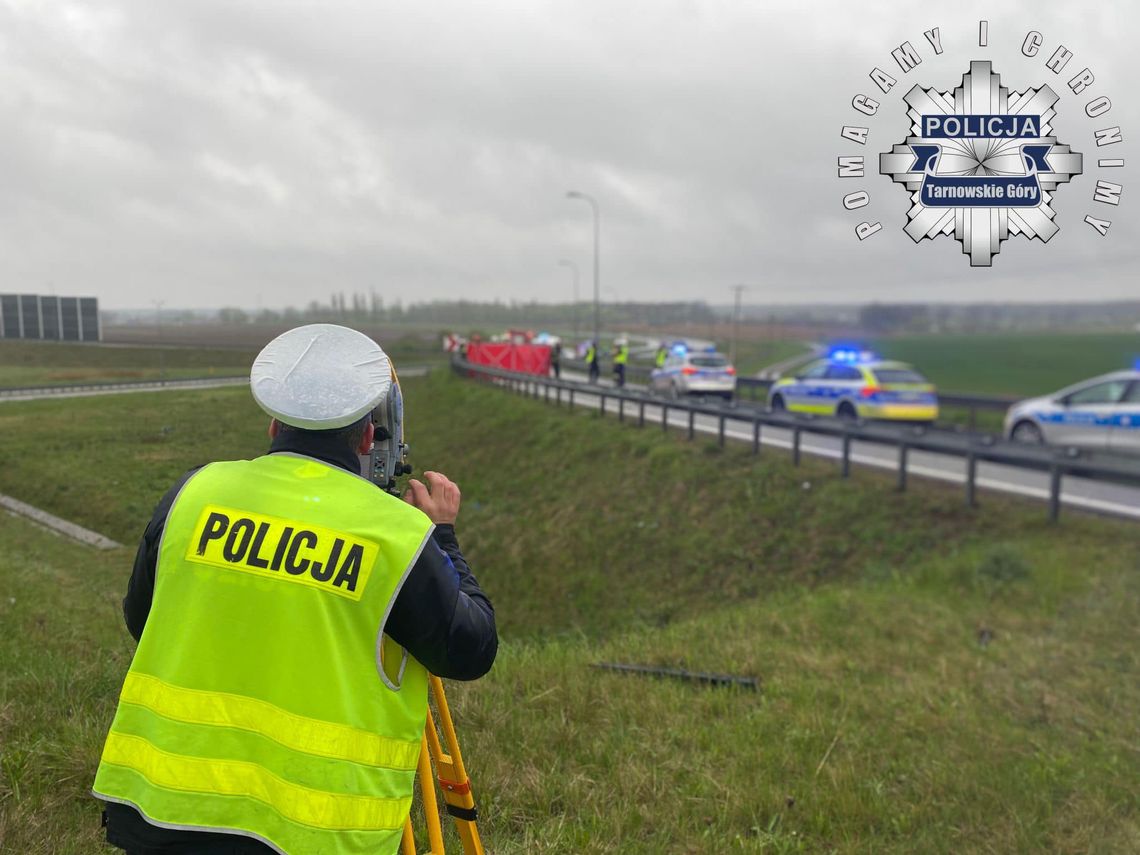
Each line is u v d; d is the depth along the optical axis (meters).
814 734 5.15
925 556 10.71
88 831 3.12
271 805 1.58
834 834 4.07
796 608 8.85
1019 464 11.08
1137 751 5.46
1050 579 9.11
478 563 15.48
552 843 3.43
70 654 5.19
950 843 4.12
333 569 1.64
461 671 1.74
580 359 52.28
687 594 12.20
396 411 1.90
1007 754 5.28
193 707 1.61
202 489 1.74
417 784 3.62
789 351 95.81
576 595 13.54
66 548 6.27
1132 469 9.75
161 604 1.68
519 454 19.77
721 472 14.95
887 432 12.66
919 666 6.98
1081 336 107.62
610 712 5.13
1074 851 4.17
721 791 4.25
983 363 71.19
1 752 3.57
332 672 1.61
